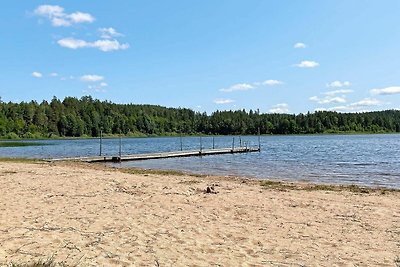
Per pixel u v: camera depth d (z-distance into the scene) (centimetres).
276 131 15725
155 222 1021
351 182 2269
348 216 1151
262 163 3644
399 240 901
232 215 1139
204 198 1404
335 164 3516
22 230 893
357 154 4906
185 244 834
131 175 2158
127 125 15238
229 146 7744
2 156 4666
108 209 1164
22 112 12756
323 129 15900
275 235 930
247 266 705
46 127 12838
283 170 2989
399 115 19175
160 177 2098
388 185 2145
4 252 735
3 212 1077
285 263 729
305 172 2836
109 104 16525
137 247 799
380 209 1254
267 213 1175
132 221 1022
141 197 1391
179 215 1116
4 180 1755
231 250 803
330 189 1769
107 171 2431
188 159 4178
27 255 723
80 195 1395
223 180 2078
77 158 3691
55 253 741
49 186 1589
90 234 882
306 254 787
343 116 16775
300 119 16125
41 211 1105
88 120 13812
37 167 2538
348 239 905
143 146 8031
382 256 779
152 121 16225
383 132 16675
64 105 15025
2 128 11669
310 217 1132
